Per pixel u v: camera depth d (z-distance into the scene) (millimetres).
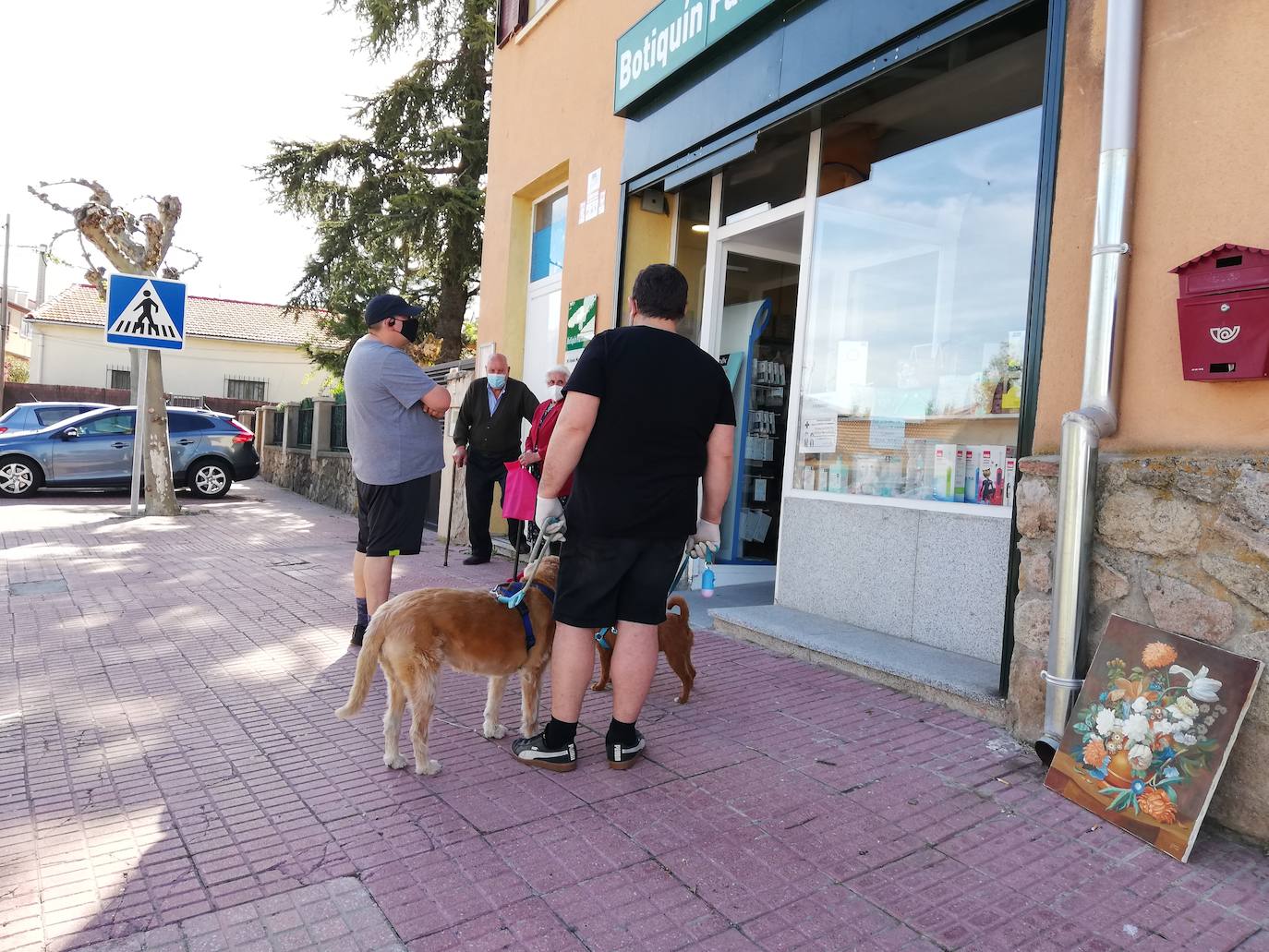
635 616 3266
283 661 4680
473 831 2773
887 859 2639
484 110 18266
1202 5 3010
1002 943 2221
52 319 33000
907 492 5059
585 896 2402
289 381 36688
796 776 3246
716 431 3385
